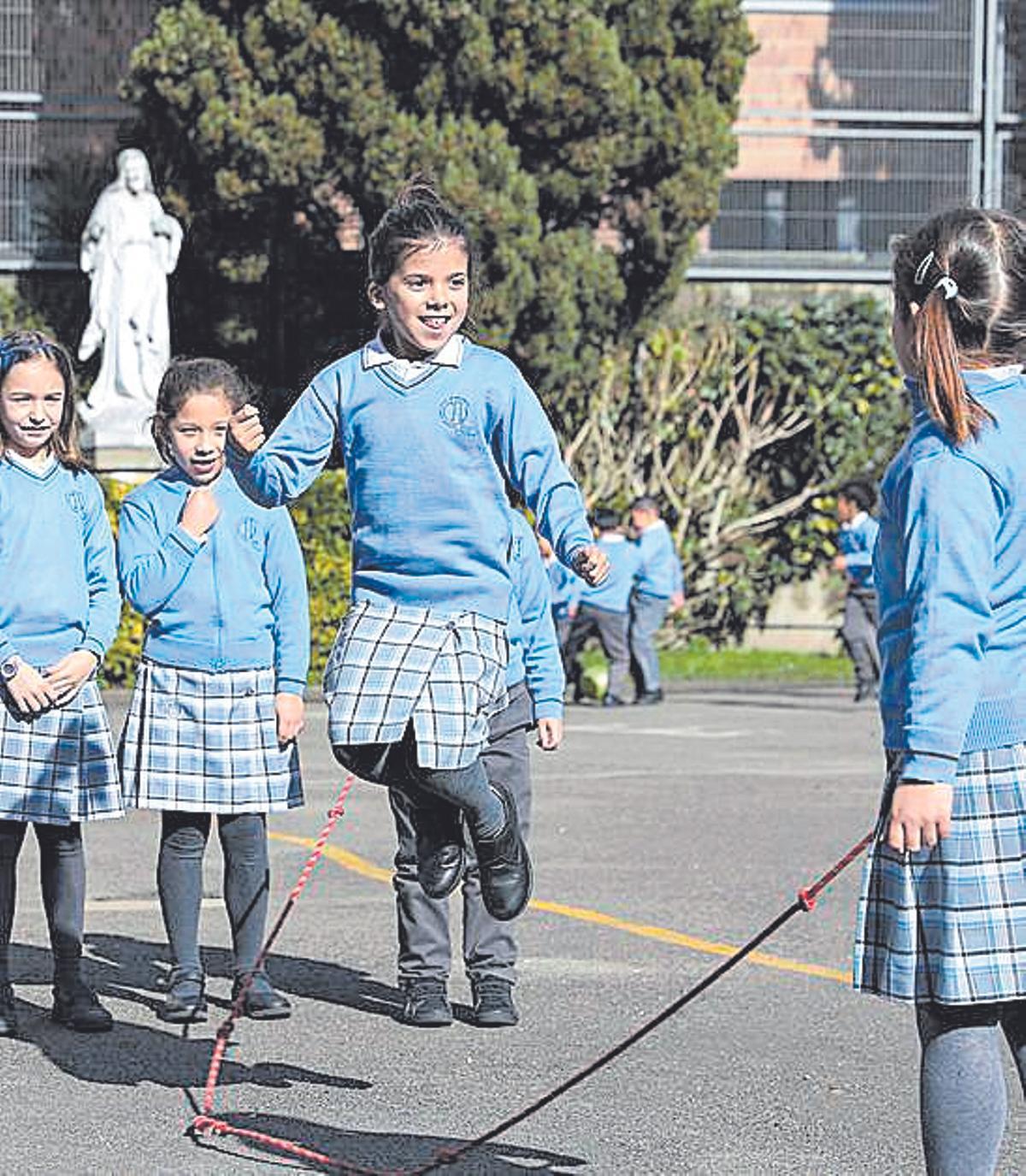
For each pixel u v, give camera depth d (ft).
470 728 21.25
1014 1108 24.43
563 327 92.84
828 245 109.70
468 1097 24.90
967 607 17.25
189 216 95.76
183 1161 22.44
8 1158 22.50
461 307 21.89
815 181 109.91
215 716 28.60
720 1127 23.71
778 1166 22.31
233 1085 25.43
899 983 17.83
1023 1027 18.44
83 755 27.89
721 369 103.24
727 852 42.78
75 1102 24.66
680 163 95.25
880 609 18.16
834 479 104.47
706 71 96.48
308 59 90.38
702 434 103.24
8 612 27.37
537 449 21.68
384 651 21.40
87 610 27.86
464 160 89.71
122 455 91.66
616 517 82.74
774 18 110.52
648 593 83.15
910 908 17.80
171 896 28.78
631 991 30.30
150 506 28.81
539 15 90.12
